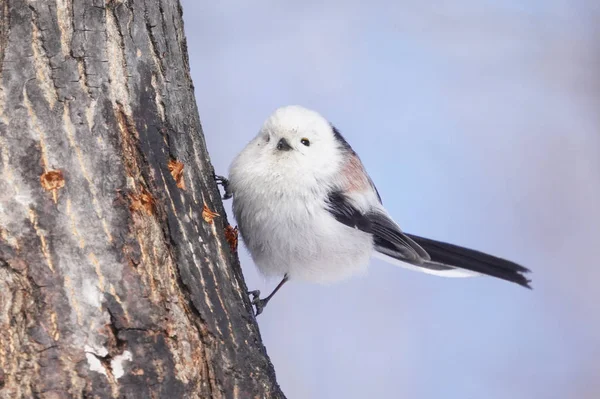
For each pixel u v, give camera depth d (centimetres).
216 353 261
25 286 260
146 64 262
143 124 262
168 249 261
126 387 260
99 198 261
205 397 260
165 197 262
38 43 261
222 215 263
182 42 264
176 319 261
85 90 261
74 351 259
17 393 259
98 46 261
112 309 260
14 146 260
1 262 260
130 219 261
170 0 263
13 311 259
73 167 260
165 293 261
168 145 262
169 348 260
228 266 262
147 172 261
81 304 260
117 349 260
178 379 260
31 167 260
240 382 261
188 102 263
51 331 259
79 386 259
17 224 260
